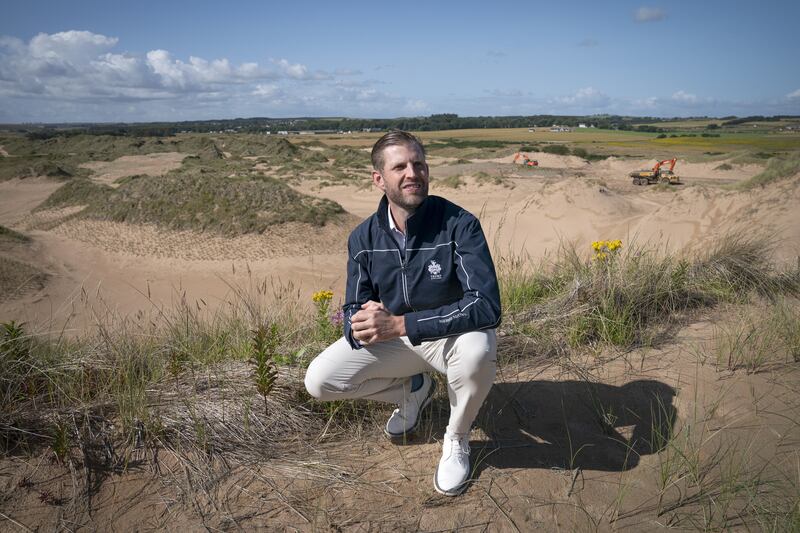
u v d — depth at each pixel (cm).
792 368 282
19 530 187
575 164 4766
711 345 318
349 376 222
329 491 208
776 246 513
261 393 252
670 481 203
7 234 1791
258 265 1589
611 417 251
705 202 1120
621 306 362
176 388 271
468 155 5712
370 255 218
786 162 1120
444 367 213
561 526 184
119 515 196
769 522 175
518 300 410
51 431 230
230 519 193
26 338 277
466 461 213
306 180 3700
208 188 2047
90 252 1717
